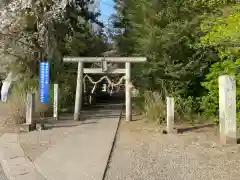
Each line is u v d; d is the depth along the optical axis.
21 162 6.82
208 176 5.61
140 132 10.15
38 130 10.62
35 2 15.26
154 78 12.89
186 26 11.28
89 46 21.41
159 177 5.60
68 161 6.70
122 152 7.50
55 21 16.95
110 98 36.41
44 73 12.91
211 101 11.10
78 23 20.06
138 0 13.39
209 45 7.82
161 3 12.28
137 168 6.16
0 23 15.12
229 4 9.50
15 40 15.60
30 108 10.73
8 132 10.30
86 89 23.97
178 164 6.41
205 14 10.95
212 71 10.70
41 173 6.00
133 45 15.70
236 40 7.25
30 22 15.92
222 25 8.78
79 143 8.46
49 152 7.57
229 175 5.64
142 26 12.77
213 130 10.10
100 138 9.11
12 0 15.74
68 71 18.47
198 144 8.12
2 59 16.73
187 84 12.31
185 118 11.97
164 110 12.00
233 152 7.20
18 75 16.78
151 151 7.54
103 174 5.76
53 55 17.59
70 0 16.41
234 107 8.02
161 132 9.88
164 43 11.74
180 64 11.70
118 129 10.93
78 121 13.09
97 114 16.11
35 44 16.45
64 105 17.50
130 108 13.27
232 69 9.38
